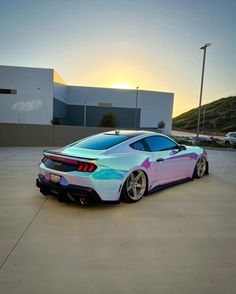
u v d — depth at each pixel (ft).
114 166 12.41
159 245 9.09
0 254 8.24
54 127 45.29
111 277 7.18
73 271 7.42
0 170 22.34
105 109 157.89
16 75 120.37
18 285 6.73
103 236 9.70
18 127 43.86
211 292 6.63
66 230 10.13
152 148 15.19
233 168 25.85
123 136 14.84
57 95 132.46
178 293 6.56
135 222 11.07
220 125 246.06
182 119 347.36
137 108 159.33
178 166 16.97
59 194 12.53
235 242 9.48
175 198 14.62
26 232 9.87
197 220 11.47
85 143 14.44
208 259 8.24
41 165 13.61
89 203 12.52
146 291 6.62
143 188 14.16
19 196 14.47
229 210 12.88
